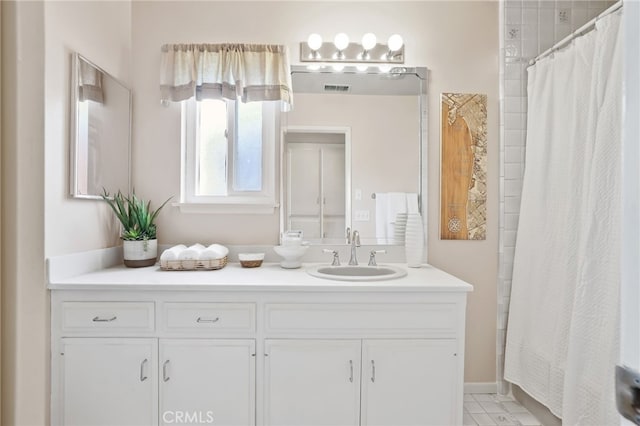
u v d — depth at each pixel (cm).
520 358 194
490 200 214
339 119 213
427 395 155
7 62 132
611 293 139
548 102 185
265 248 211
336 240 213
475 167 213
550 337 174
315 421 154
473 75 213
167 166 210
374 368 154
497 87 216
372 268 196
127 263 188
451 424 155
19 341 135
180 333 153
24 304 137
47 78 146
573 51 169
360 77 213
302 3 212
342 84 213
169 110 210
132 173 208
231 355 154
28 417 139
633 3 35
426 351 155
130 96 205
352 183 214
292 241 194
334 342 154
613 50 144
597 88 149
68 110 158
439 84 213
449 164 215
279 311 154
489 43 213
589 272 147
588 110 159
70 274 160
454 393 156
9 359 133
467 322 214
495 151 214
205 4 210
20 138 135
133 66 208
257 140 214
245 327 154
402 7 215
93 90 173
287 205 213
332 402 154
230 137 214
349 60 213
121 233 205
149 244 192
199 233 211
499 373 212
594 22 156
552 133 183
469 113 213
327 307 154
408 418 155
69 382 151
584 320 148
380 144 214
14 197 134
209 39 210
